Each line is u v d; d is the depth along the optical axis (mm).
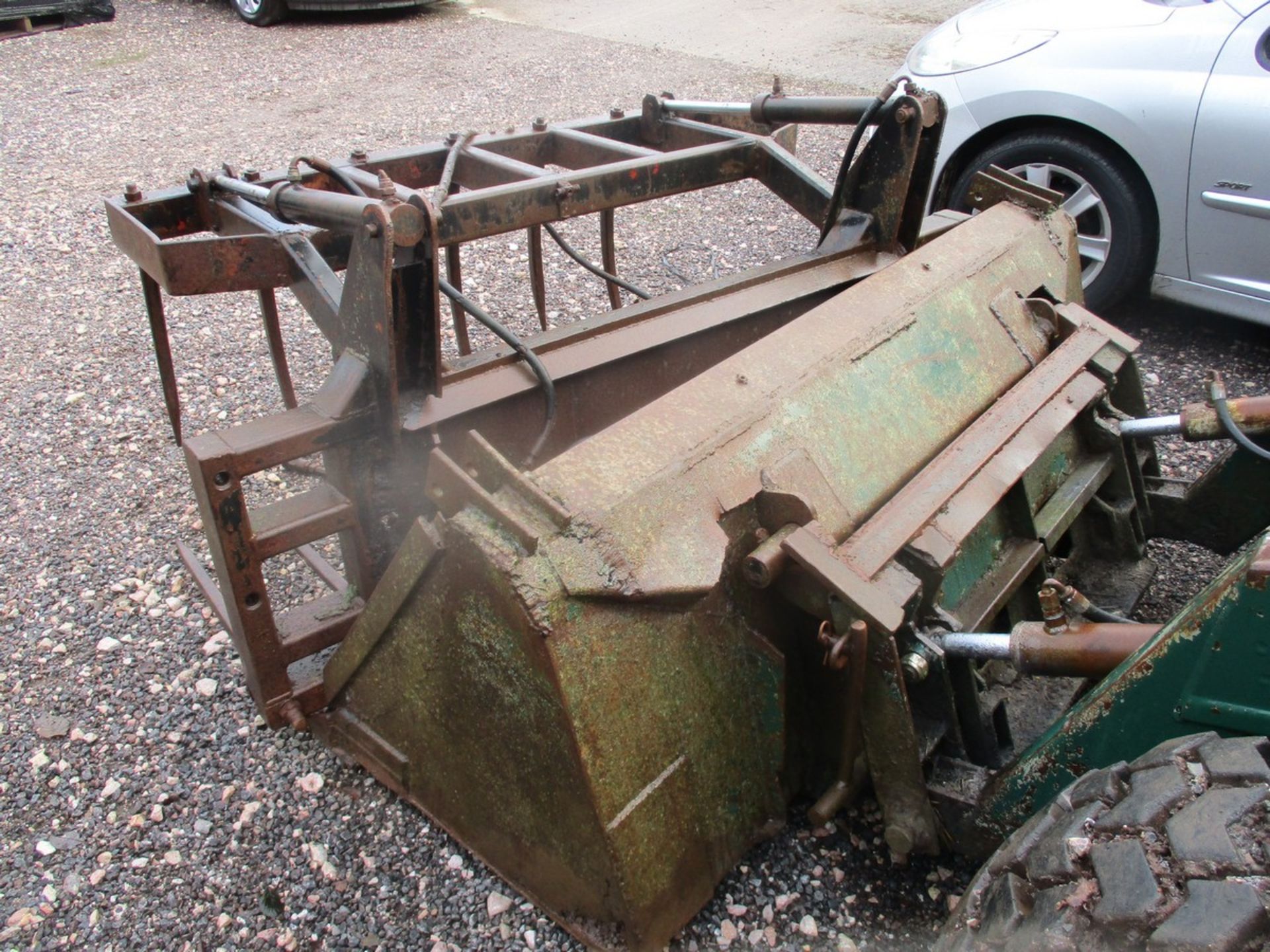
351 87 8391
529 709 1795
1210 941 1195
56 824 2451
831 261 3074
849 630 1843
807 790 2275
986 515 2197
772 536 1926
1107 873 1371
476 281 5297
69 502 3705
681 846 1936
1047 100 4492
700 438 1939
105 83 8539
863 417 2215
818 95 7777
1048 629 1896
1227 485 2756
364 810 2434
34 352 4742
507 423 2500
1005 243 2902
